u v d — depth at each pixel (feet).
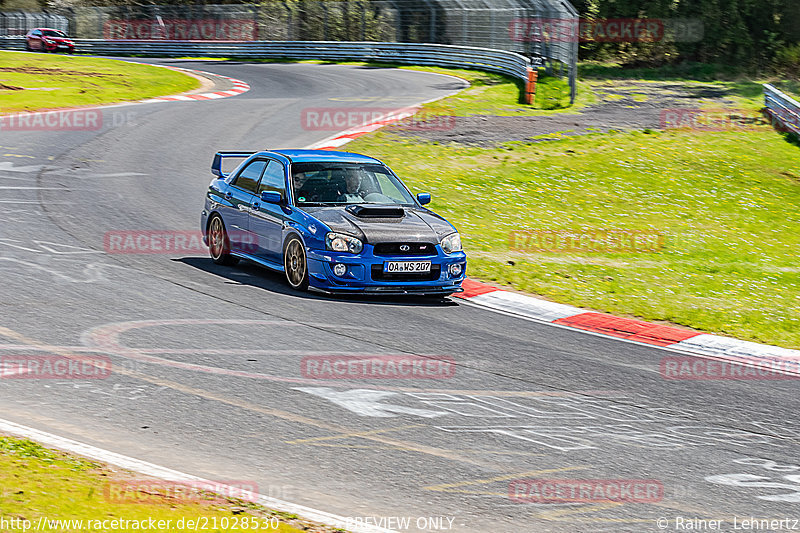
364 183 137.69
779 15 642.63
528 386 94.68
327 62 588.50
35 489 58.65
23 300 110.73
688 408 92.22
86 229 157.48
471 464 72.84
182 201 189.78
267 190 136.67
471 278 148.77
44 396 80.18
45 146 244.63
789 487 73.15
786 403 97.09
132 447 70.69
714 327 131.13
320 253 123.85
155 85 413.18
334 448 73.87
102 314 107.76
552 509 65.41
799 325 136.77
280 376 90.53
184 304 115.44
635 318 132.98
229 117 315.17
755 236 212.02
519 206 216.54
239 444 73.10
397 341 107.14
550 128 318.04
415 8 574.97
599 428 83.97
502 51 481.87
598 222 209.26
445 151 267.80
